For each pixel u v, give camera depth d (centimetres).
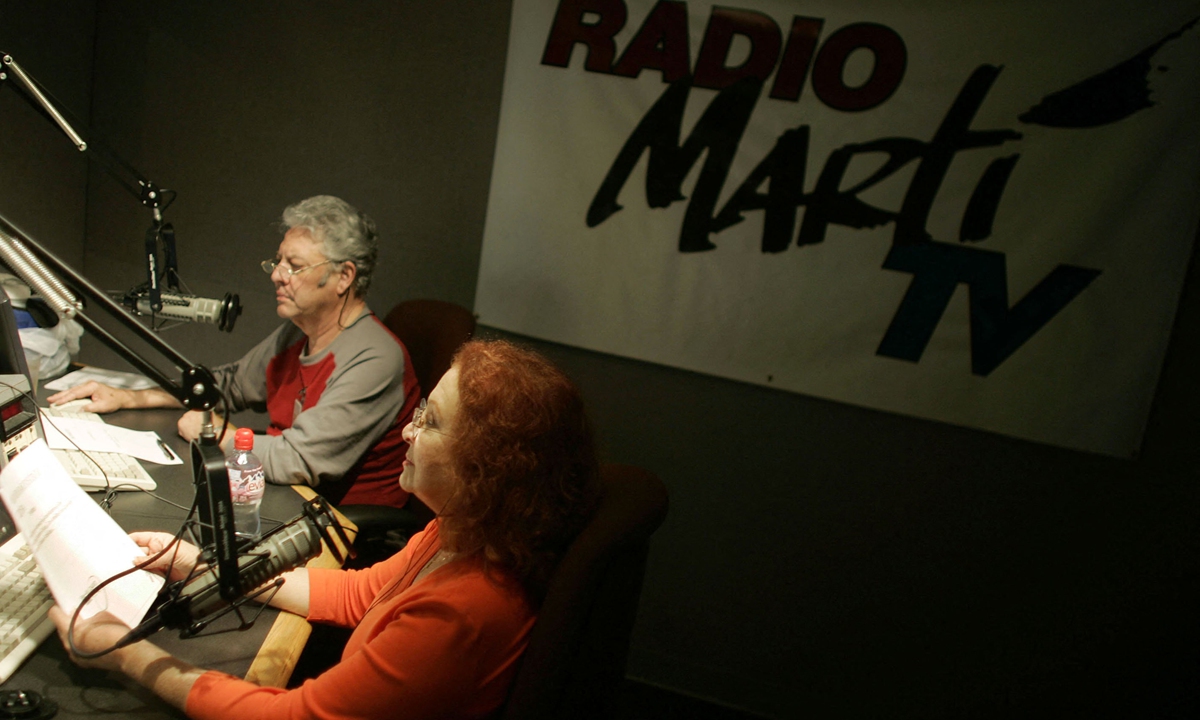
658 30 212
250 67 234
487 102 224
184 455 163
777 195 213
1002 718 225
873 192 209
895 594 225
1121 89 193
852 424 220
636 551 94
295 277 175
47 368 182
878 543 224
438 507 105
